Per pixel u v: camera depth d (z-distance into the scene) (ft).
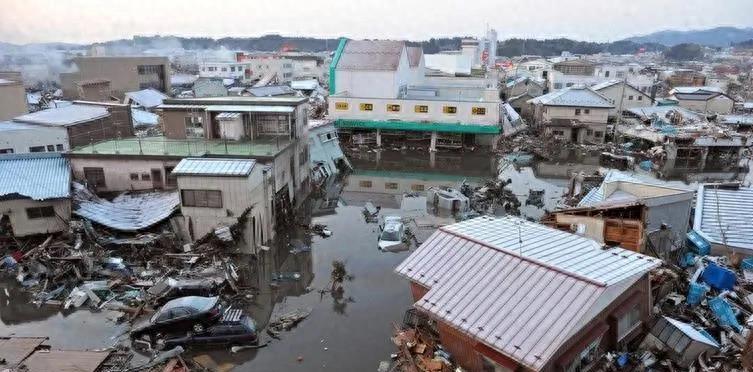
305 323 66.95
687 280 66.74
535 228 63.41
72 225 84.79
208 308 62.39
